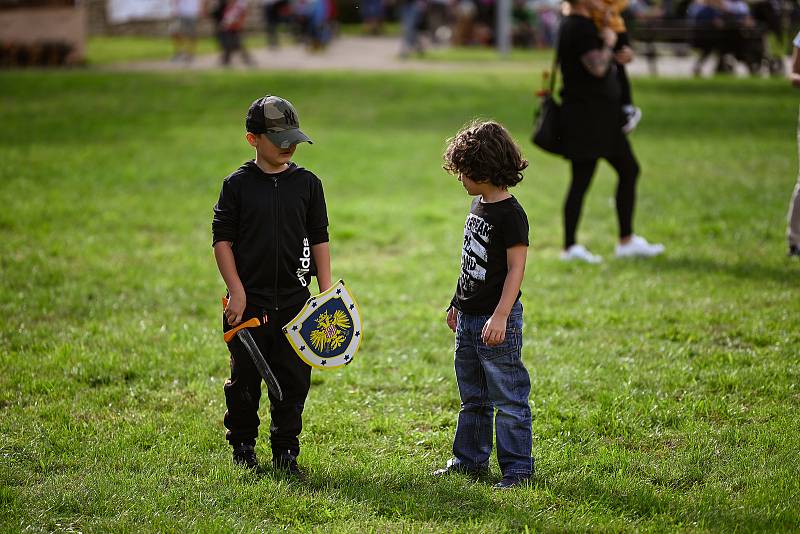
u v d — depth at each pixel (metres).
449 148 9.06
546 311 15.05
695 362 12.62
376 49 59.94
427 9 64.94
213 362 12.85
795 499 8.73
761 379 11.88
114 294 16.06
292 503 8.66
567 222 18.08
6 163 27.02
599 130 17.33
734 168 26.36
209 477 9.23
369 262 18.77
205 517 8.38
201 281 16.95
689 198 22.86
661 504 8.70
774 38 57.69
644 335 13.84
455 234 20.97
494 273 9.02
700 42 45.75
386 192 25.33
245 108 38.16
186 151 29.78
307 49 58.09
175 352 13.14
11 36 50.69
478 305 9.09
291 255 9.23
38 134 32.16
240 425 9.59
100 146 30.33
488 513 8.49
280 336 9.28
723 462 9.60
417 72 47.34
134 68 49.25
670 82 44.16
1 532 8.01
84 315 14.96
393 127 35.22
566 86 17.45
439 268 18.17
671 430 10.55
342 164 28.69
